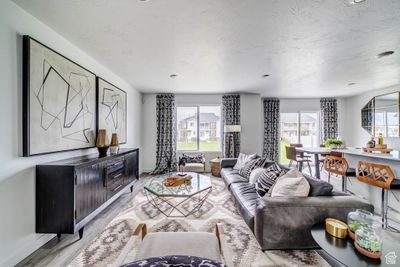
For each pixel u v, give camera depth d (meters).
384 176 2.47
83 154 2.86
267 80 4.40
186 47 2.69
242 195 2.62
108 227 2.47
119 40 2.49
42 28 2.09
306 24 2.13
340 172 3.21
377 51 2.86
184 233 1.60
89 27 2.18
